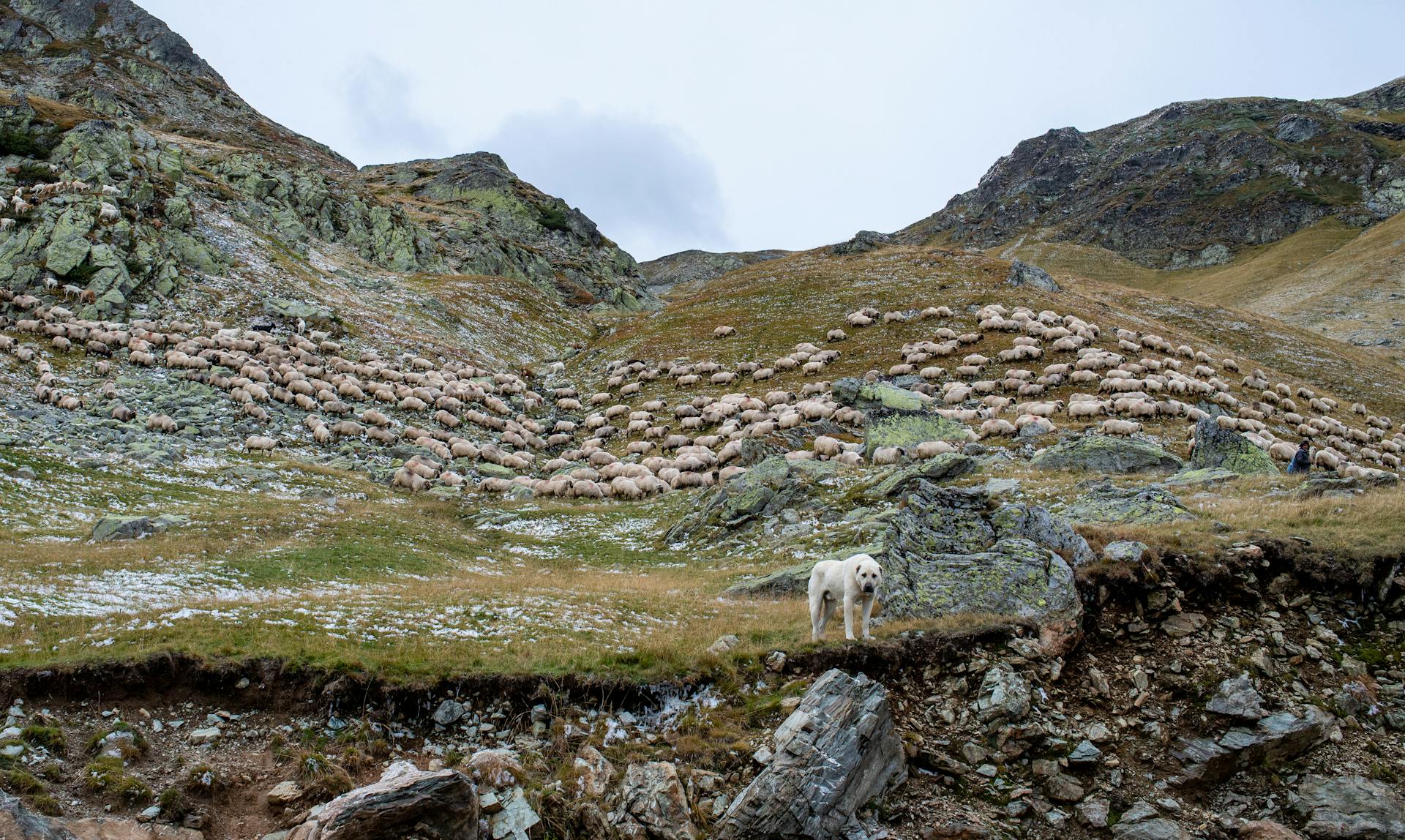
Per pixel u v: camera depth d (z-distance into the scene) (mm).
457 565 29094
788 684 14961
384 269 104188
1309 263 163875
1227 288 163875
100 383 49219
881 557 18516
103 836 10289
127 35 160750
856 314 80250
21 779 10883
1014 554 18016
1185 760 13969
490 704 14305
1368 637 16203
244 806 11641
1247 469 32688
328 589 22328
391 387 61906
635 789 12391
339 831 10344
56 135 74875
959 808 13070
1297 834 12680
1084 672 15781
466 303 96750
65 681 13234
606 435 61781
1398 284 134250
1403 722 14352
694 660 15648
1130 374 60219
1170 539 18531
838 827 12188
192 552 25000
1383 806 12773
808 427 50781
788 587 22625
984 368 64062
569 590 22203
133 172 75188
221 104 158625
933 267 99375
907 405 51219
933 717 14656
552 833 11953
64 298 59906
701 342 81938
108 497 31188
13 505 27844
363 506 37156
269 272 78250
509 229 155625
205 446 43219
